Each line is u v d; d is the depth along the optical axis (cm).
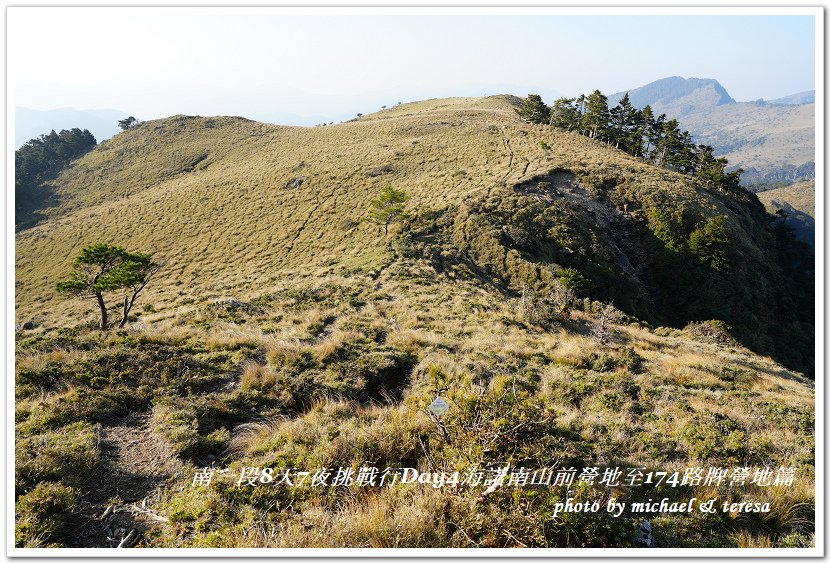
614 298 3244
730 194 6281
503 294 2575
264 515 448
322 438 580
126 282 1709
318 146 7612
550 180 4453
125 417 682
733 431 748
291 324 1333
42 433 598
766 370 1695
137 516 466
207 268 3828
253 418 718
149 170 7806
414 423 588
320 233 4159
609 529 423
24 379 727
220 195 5544
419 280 2341
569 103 8238
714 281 3697
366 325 1339
